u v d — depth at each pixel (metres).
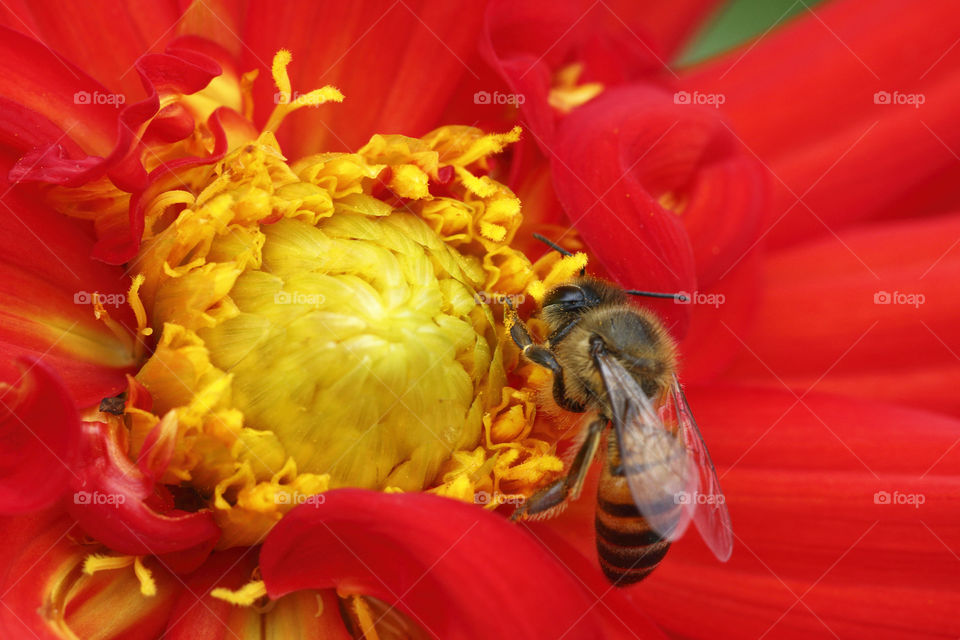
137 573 0.10
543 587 0.10
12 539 0.10
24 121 0.10
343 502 0.10
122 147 0.10
